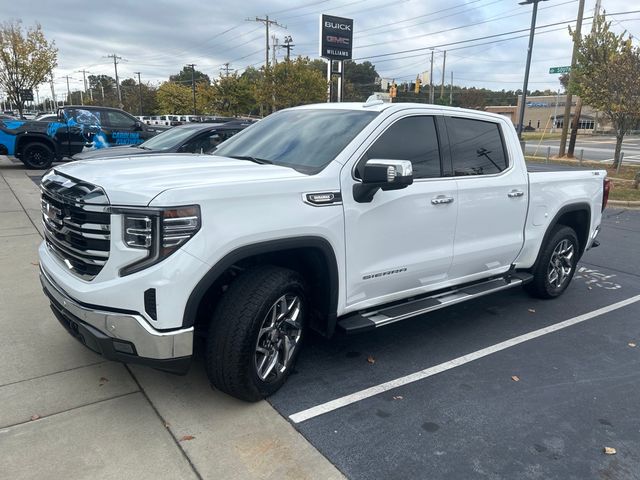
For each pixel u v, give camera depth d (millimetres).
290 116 4559
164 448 2938
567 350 4488
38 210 9523
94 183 3029
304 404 3451
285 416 3305
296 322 3549
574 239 5738
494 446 3094
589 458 3018
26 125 15656
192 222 2848
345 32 31812
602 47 19891
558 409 3529
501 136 4871
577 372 4086
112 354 2975
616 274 6969
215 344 3170
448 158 4309
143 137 16875
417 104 4207
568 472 2893
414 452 3008
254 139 4395
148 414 3254
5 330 4387
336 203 3469
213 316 3197
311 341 4469
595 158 27406
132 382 3623
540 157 26516
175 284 2822
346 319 3824
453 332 4797
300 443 3039
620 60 18719
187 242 2846
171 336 2871
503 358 4285
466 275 4648
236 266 3393
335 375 3865
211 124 9961
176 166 3475
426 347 4438
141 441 2988
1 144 15406
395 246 3900
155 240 2799
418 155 4082
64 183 3268
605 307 5625
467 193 4367
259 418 3266
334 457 2932
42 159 16047
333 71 32875
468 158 4488
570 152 26141
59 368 3779
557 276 5707
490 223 4664
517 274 5344
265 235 3107
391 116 3953
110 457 2842
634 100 18609
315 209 3350
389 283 3961
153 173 3193
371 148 3775
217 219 2932
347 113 4145
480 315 5270
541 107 84562
